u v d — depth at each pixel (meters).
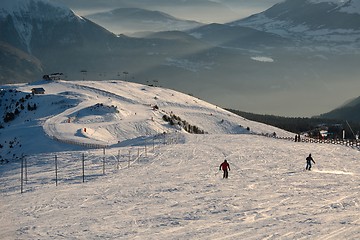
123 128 144.75
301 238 20.81
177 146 80.38
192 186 39.47
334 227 22.56
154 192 37.09
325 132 189.38
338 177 43.53
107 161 62.97
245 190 36.41
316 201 30.39
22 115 186.00
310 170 50.19
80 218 28.48
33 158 72.25
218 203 31.09
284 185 38.50
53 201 35.28
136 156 66.81
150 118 165.88
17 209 32.78
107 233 23.97
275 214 26.59
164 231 23.77
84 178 48.97
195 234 22.75
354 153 71.31
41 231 25.31
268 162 57.84
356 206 28.28
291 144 87.56
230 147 77.88
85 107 173.12
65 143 106.81
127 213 29.30
